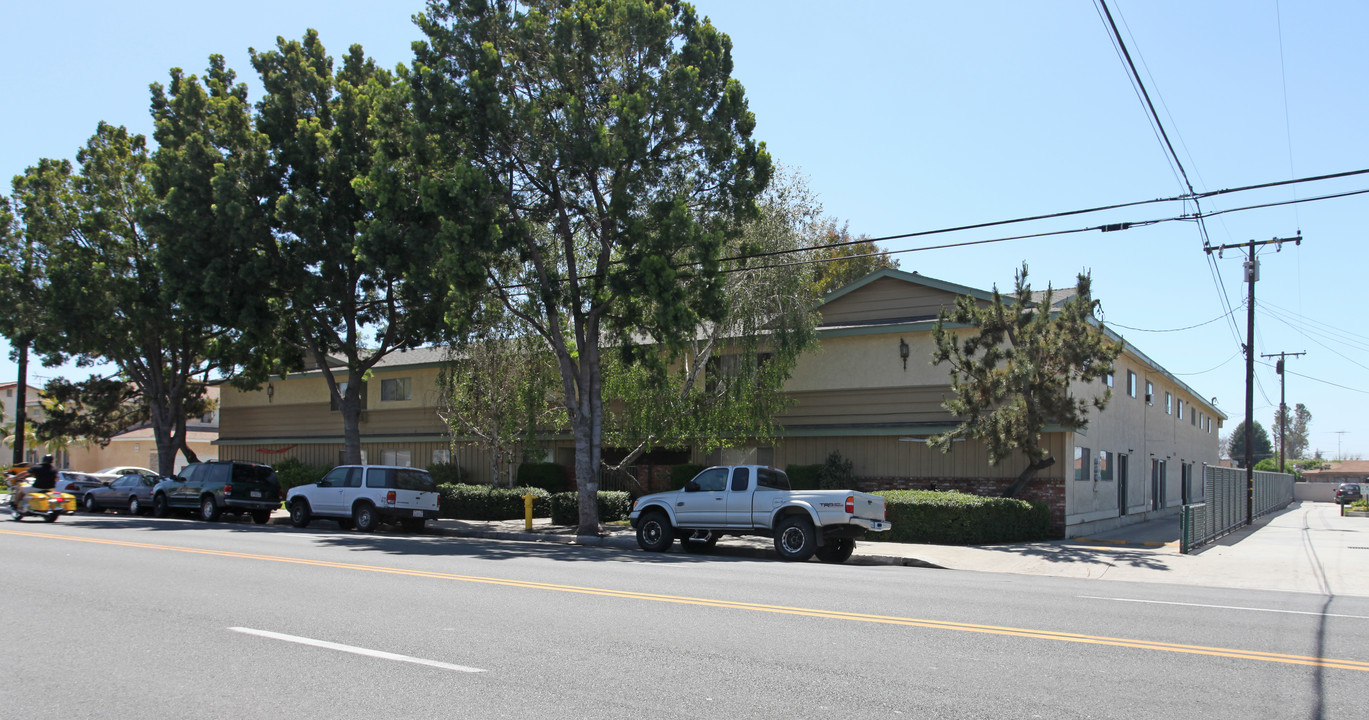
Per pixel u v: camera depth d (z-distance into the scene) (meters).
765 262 23.69
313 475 36.03
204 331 33.03
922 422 24.14
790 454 26.22
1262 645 8.27
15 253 32.12
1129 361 29.92
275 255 26.30
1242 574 15.59
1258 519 34.00
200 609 9.63
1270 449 125.69
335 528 24.64
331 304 27.09
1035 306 20.98
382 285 27.77
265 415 40.56
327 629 8.55
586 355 22.34
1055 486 22.22
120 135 32.09
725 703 6.11
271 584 11.54
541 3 21.69
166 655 7.45
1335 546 21.09
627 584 11.94
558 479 30.28
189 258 25.72
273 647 7.75
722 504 17.84
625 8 20.28
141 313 30.28
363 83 27.78
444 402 29.44
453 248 19.86
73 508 24.89
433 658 7.34
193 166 25.86
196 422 59.59
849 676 6.87
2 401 62.22
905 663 7.32
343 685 6.50
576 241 24.17
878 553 17.84
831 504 16.61
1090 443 24.58
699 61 21.75
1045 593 11.91
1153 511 33.59
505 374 26.56
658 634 8.41
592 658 7.39
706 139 21.14
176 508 28.16
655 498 18.80
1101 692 6.49
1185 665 7.37
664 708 5.97
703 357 24.77
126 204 31.12
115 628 8.58
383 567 13.51
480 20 21.06
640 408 24.52
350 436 27.73
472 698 6.18
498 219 21.11
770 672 6.97
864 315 25.89
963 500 20.11
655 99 20.89
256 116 27.09
